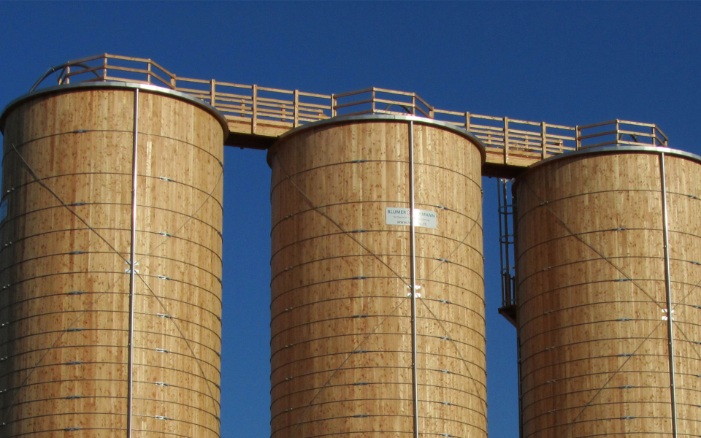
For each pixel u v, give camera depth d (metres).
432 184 59.38
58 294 54.19
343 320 57.84
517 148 65.62
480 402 59.34
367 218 58.53
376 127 59.34
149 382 53.88
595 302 62.38
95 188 54.97
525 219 65.50
